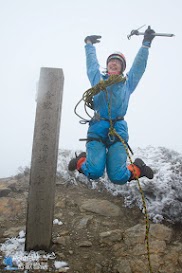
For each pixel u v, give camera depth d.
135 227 4.29
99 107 3.87
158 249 3.87
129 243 3.98
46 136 3.89
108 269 3.58
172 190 4.75
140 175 3.94
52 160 3.89
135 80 4.01
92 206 4.84
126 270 3.55
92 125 3.89
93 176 3.74
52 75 3.97
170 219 4.46
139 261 3.68
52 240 3.99
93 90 3.75
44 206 3.84
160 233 4.14
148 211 4.63
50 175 3.87
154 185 4.86
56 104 3.93
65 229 4.29
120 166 3.75
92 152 3.77
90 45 4.19
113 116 3.84
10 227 4.35
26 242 3.80
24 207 4.86
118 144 3.79
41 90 3.95
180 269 3.61
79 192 5.48
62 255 3.73
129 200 5.02
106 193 5.43
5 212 4.68
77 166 3.90
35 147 3.90
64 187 5.62
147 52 3.94
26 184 5.68
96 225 4.40
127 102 3.93
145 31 3.95
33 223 3.82
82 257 3.73
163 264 3.65
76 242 4.01
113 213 4.70
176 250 3.88
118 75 3.76
